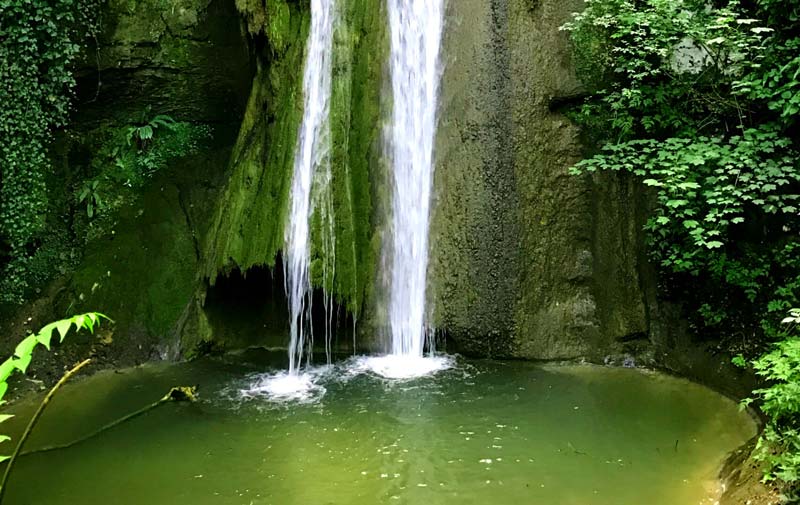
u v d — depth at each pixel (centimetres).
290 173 714
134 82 871
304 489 478
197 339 752
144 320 759
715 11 650
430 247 730
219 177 870
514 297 709
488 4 714
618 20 702
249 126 783
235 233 731
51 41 793
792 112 607
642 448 530
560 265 719
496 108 710
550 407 604
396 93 742
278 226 712
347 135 722
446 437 550
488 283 709
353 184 729
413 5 743
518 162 712
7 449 550
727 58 675
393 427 569
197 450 538
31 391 665
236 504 463
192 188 862
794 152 634
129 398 646
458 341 723
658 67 704
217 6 871
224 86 898
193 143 892
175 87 892
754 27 666
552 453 523
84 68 834
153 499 471
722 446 532
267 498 469
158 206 838
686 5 691
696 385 645
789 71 640
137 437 562
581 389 643
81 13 812
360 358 730
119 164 857
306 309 721
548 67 712
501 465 506
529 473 495
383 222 738
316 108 720
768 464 438
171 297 780
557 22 710
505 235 709
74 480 498
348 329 746
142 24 852
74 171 848
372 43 738
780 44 661
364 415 592
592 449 529
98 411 619
